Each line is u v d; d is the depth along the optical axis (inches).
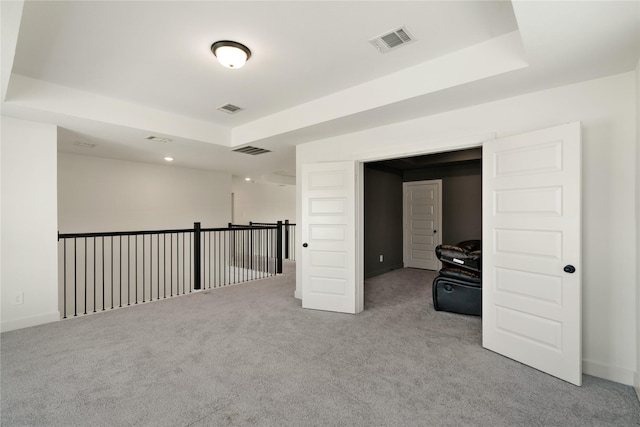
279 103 143.2
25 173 133.4
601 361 92.9
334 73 112.9
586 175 95.3
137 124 145.5
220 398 81.7
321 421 72.9
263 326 134.2
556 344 91.7
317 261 158.9
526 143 99.2
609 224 92.0
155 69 109.7
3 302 128.4
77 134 157.5
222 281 306.0
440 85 101.7
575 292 87.8
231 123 174.4
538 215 96.1
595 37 72.3
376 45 94.7
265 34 88.6
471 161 237.0
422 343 116.6
